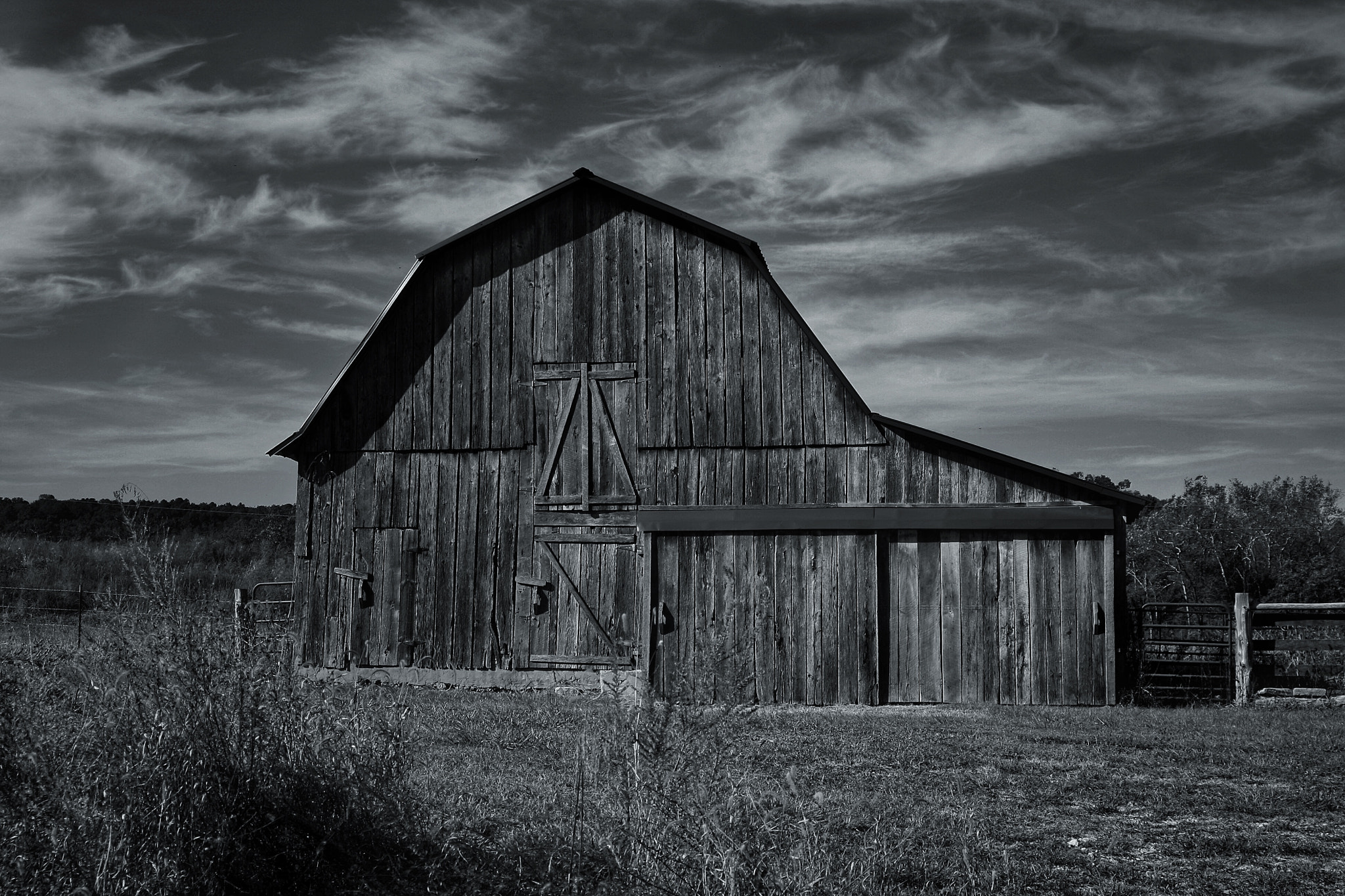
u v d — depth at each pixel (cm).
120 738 537
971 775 958
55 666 600
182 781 523
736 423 1764
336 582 1848
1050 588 1672
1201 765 1029
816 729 1255
